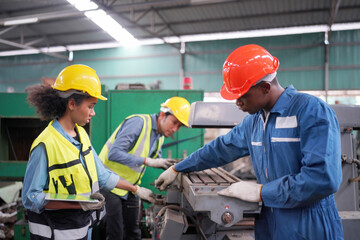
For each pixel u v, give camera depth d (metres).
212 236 1.42
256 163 1.20
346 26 7.58
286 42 7.94
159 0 5.28
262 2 6.43
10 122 2.67
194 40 8.52
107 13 5.50
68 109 1.21
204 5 6.59
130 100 2.74
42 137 1.14
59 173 1.14
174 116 2.05
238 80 1.06
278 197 0.98
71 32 8.35
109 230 2.03
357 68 7.57
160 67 8.81
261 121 1.16
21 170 2.50
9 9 6.91
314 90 7.82
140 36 8.61
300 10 6.86
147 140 2.06
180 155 2.76
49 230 1.13
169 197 1.53
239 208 1.07
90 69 1.25
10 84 9.94
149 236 2.41
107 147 2.05
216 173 1.45
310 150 0.93
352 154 1.41
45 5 6.67
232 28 7.98
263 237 1.24
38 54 9.67
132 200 2.17
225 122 1.46
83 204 1.10
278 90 1.09
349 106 1.39
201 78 8.55
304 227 1.02
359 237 1.25
